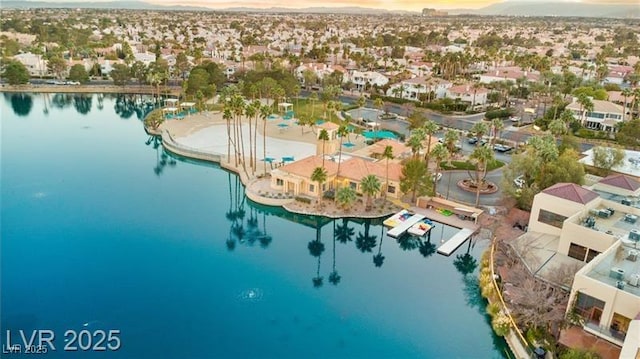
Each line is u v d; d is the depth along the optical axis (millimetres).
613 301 42625
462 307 55250
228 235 72312
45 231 70375
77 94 180750
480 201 81812
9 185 88375
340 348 47938
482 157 78500
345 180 84812
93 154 110500
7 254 63375
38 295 54656
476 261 65938
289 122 139625
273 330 50375
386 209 79000
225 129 131750
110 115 152875
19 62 179000
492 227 67688
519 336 46688
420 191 80938
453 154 103438
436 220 75625
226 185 93688
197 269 61781
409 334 50438
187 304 54156
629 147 109750
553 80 175125
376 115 151125
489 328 51656
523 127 135125
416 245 70375
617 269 45094
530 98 170125
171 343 47906
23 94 175000
